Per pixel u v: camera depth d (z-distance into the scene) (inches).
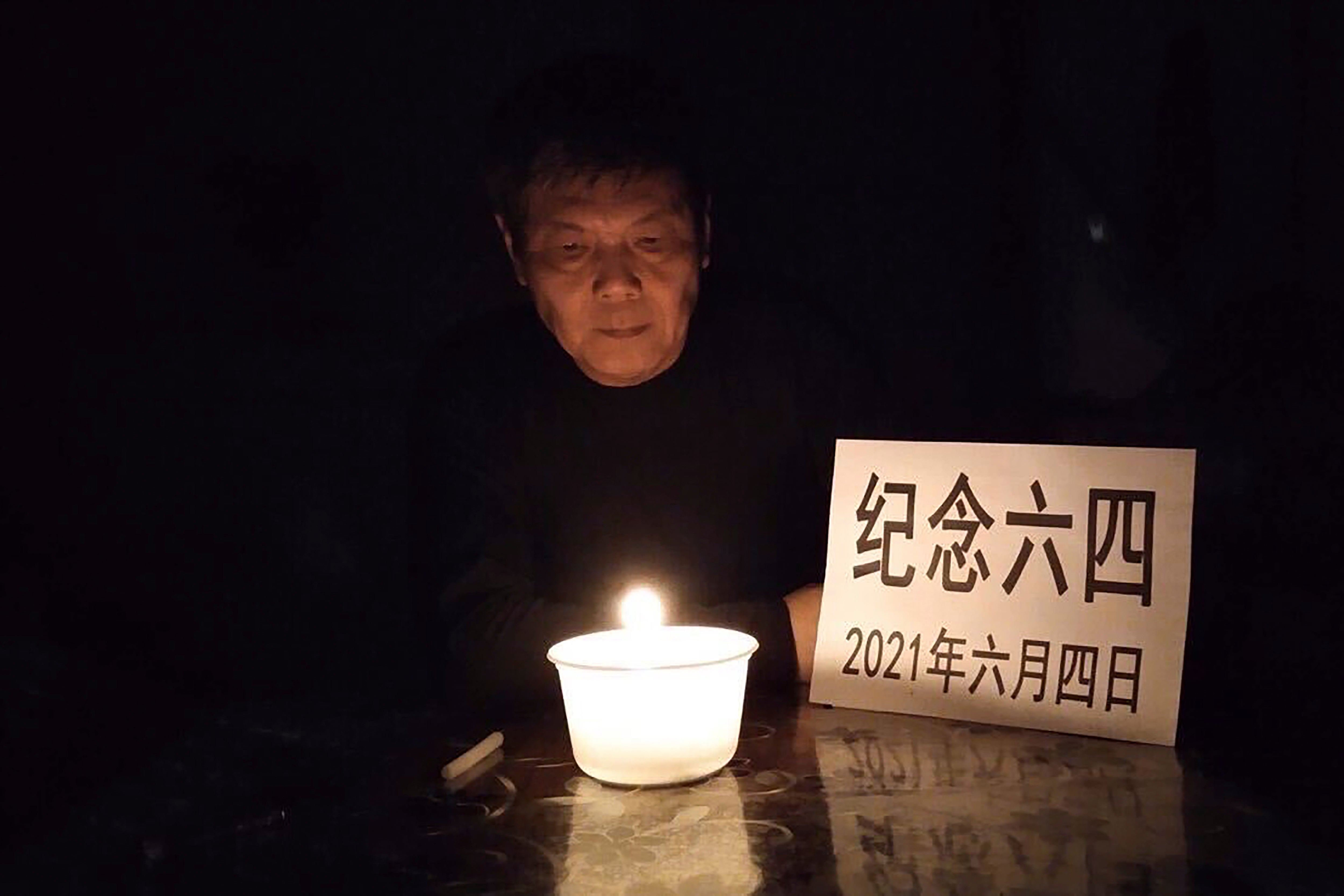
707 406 47.1
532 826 27.9
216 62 51.7
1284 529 42.1
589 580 47.6
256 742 36.6
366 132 52.1
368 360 53.1
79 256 52.3
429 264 52.7
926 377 51.6
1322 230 46.6
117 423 53.1
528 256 44.8
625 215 42.7
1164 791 28.1
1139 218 49.1
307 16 51.6
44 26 51.1
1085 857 24.4
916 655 34.9
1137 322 49.9
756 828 26.9
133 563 53.5
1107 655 32.2
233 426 53.3
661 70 51.5
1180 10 47.6
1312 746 31.0
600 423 46.8
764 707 36.6
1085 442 49.9
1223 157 47.7
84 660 48.9
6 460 52.6
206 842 28.4
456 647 41.2
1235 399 47.1
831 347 48.4
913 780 29.6
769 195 51.4
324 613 55.2
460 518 45.6
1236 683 36.2
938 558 34.8
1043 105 49.5
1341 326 45.9
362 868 26.1
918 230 50.9
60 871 27.1
